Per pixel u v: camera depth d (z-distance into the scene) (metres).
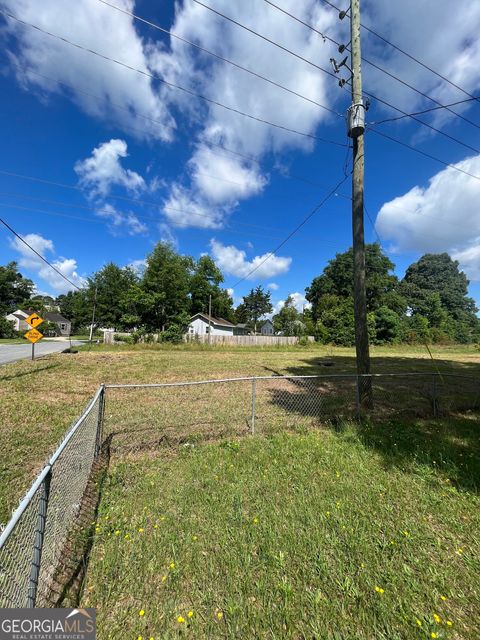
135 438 4.41
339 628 1.61
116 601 1.75
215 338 27.44
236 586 1.86
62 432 4.39
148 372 10.80
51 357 14.70
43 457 3.59
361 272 6.08
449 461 3.73
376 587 1.86
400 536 2.37
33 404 5.88
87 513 2.61
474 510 2.75
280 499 2.84
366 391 6.03
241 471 3.38
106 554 2.09
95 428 3.70
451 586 1.91
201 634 1.56
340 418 5.55
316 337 32.84
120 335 28.80
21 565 1.55
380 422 5.40
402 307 39.81
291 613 1.68
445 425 5.29
